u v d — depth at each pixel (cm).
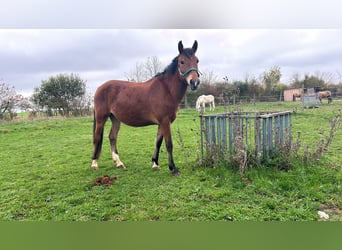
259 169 375
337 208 275
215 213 269
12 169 477
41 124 1209
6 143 775
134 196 325
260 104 1705
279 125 411
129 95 421
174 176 394
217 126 414
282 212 266
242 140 376
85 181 392
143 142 708
